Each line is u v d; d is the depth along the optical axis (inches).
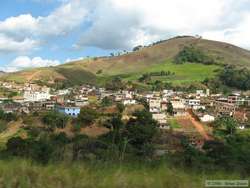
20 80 7731.3
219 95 5290.4
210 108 4072.3
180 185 265.4
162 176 281.0
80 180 269.3
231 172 305.3
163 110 3639.3
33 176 274.5
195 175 291.0
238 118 3331.7
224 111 3843.5
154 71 7849.4
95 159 333.7
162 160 331.0
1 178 268.1
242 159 365.1
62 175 276.7
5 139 2127.2
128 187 260.5
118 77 7642.7
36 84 7229.3
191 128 2812.5
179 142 1694.1
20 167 290.0
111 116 2733.8
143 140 1558.8
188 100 4335.6
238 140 1514.5
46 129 2434.8
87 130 2400.3
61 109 3686.0
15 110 3720.5
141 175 281.9
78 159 332.5
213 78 6520.7
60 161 323.9
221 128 2824.8
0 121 2785.4
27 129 2474.2
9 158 334.6
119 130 1664.6
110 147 447.5
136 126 1662.2
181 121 3117.6
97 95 5196.9
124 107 3385.8
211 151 569.0
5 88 6505.9
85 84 7628.0
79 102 4185.5
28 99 5369.1
